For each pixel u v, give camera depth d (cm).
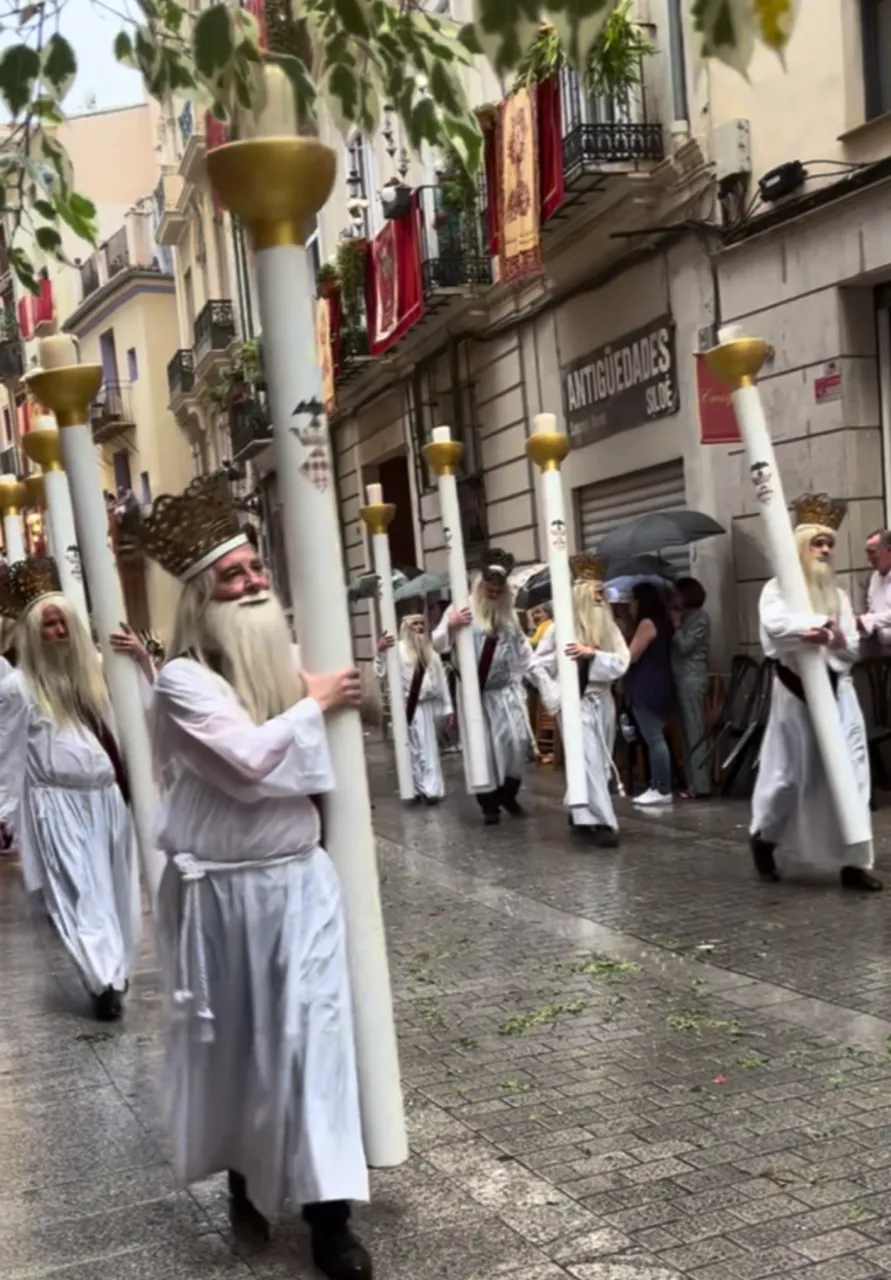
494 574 956
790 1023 451
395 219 1499
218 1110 306
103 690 549
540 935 606
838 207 918
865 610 942
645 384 1163
